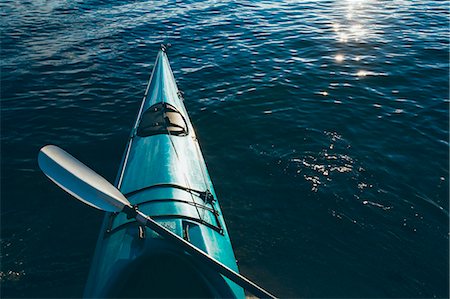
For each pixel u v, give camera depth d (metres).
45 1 17.45
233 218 4.61
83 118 7.04
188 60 10.29
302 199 4.91
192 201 3.78
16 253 4.03
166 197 3.69
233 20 14.92
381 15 14.81
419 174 5.25
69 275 3.80
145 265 2.64
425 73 8.68
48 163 3.15
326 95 7.80
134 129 5.54
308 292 3.69
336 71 9.09
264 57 10.39
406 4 16.88
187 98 7.89
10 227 4.39
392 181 5.15
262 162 5.70
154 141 4.84
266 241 4.28
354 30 12.70
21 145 6.10
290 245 4.22
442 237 4.24
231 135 6.46
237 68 9.60
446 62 9.30
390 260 4.00
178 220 3.38
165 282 2.58
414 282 3.76
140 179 4.12
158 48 11.27
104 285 2.68
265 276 3.85
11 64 9.48
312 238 4.31
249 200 4.92
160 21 14.55
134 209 2.81
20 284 3.68
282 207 4.79
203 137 6.42
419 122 6.58
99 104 7.61
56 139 6.31
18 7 16.03
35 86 8.33
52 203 4.82
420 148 5.84
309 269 3.93
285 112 7.16
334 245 4.21
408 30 12.39
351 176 5.29
